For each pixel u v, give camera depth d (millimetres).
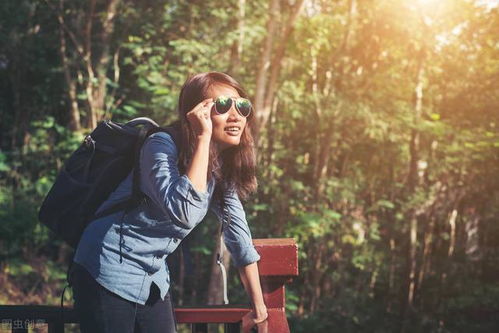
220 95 1921
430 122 13406
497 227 17531
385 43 14578
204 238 10398
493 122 15234
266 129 12539
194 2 10969
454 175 16953
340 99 12859
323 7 12898
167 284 2029
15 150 11695
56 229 2000
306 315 13695
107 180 1939
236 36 10602
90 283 1927
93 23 11688
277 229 11977
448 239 18594
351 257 14578
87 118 11539
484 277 17797
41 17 11898
